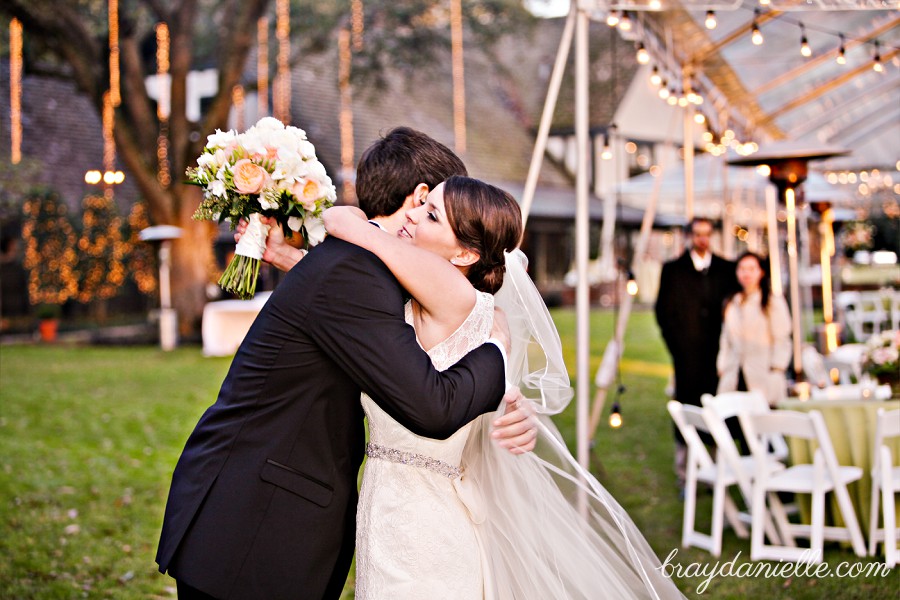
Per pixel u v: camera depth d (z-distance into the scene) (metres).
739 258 6.27
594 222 26.75
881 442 4.68
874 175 14.34
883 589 4.22
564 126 27.39
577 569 2.61
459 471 2.42
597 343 16.31
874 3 4.73
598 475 6.40
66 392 10.81
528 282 2.66
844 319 12.64
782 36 6.84
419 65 19.47
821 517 4.69
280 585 2.20
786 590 4.29
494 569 2.49
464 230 2.37
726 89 7.98
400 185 2.53
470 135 26.28
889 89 9.91
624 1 4.89
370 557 2.32
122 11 16.08
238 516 2.20
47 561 4.80
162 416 9.19
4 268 20.05
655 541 5.20
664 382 11.62
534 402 2.66
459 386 2.21
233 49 16.22
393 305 2.21
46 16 15.62
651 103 27.27
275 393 2.24
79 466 6.99
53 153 21.39
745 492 4.91
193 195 17.16
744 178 11.17
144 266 20.69
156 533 5.33
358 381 2.20
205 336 15.14
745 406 5.28
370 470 2.37
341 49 18.59
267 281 19.47
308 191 2.29
